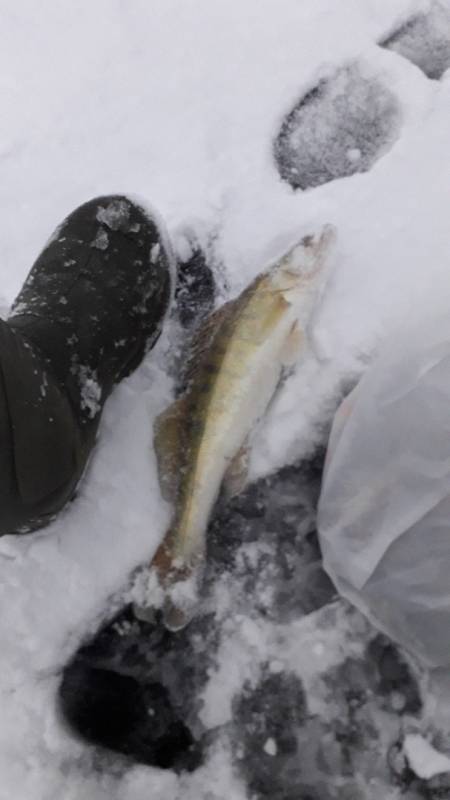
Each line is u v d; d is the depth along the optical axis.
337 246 1.12
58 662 1.11
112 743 1.10
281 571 1.11
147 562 1.11
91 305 1.09
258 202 1.15
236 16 1.18
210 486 1.09
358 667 1.09
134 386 1.14
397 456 0.98
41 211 1.19
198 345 1.13
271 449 1.11
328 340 1.11
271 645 1.10
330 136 1.16
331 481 1.04
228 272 1.15
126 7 1.20
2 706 1.10
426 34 1.16
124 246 1.13
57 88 1.20
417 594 0.99
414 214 1.12
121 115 1.18
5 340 0.94
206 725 1.10
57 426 0.98
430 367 0.97
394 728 1.07
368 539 1.01
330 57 1.16
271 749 1.09
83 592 1.11
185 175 1.16
